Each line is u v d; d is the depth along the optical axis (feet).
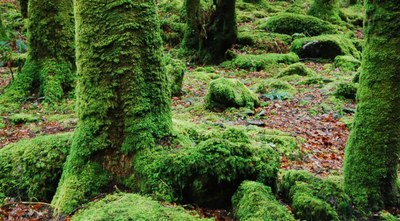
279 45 57.67
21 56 47.73
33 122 27.58
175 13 74.59
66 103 32.45
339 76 42.39
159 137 13.71
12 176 15.56
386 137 12.47
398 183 13.35
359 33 71.46
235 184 12.69
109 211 11.03
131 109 13.55
